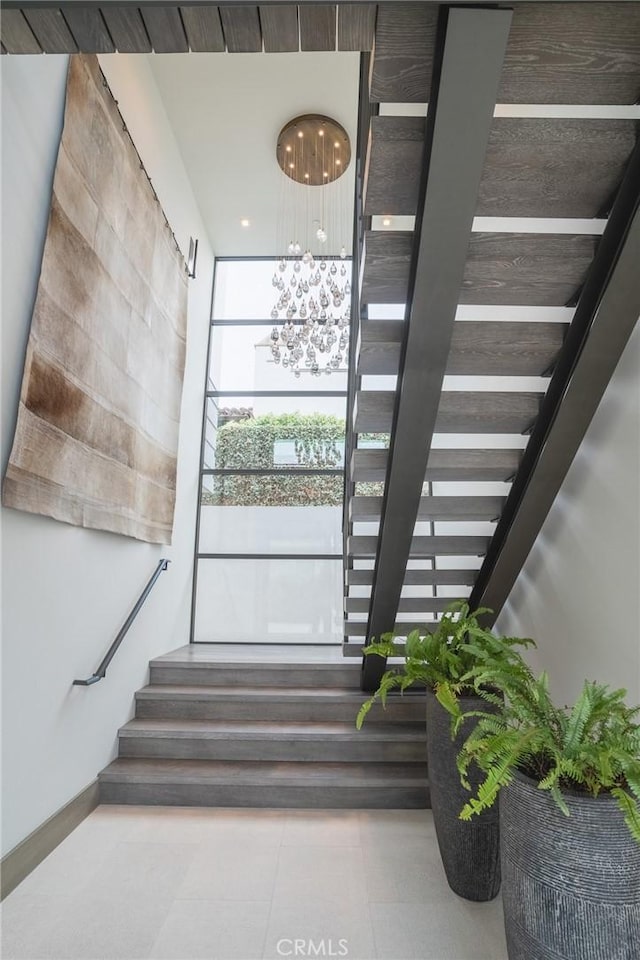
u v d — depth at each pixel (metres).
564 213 2.07
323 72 4.15
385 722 3.62
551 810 1.48
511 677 1.89
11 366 2.25
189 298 5.17
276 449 5.81
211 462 5.80
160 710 3.70
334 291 4.67
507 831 1.62
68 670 2.76
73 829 2.77
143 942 1.99
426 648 2.62
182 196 4.88
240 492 5.71
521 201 2.02
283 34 1.69
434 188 1.82
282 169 4.85
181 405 4.70
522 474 2.79
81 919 2.10
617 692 1.69
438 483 4.16
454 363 2.47
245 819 2.94
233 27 1.67
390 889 2.34
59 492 2.59
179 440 4.79
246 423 5.87
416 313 2.12
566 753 1.53
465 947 2.00
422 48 1.70
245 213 5.54
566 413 2.36
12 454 2.23
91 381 2.91
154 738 3.39
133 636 3.71
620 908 1.39
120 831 2.78
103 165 3.03
